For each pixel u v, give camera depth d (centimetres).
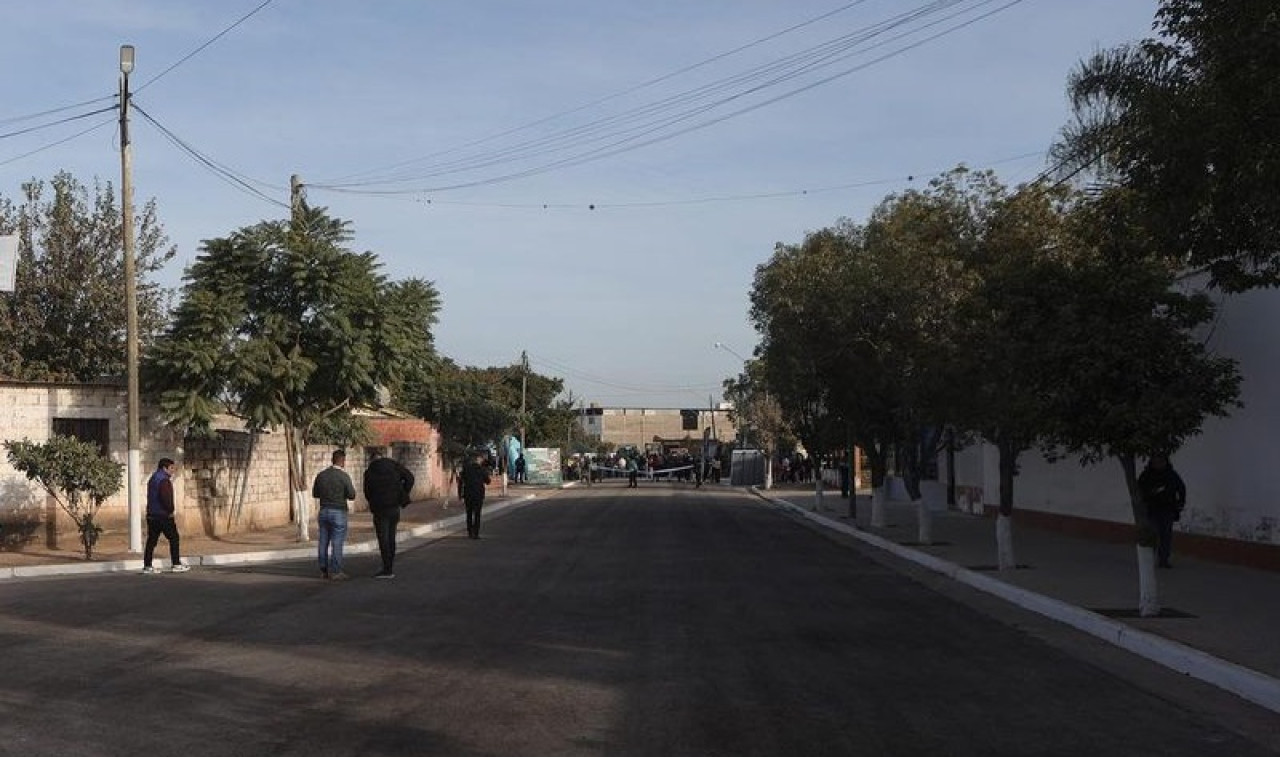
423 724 810
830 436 3234
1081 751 751
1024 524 2834
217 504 2666
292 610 1409
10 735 779
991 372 1686
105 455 2377
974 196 1859
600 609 1407
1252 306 1745
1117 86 1226
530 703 877
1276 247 942
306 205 2591
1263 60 848
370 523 3078
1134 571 1739
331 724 810
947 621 1328
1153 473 1764
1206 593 1460
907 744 762
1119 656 1104
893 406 2433
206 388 2369
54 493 2156
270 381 2400
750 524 3130
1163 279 1287
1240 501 1797
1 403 2259
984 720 832
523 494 5062
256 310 2459
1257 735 798
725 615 1359
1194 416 1236
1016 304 1322
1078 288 1304
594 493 5428
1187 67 955
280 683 955
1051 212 1728
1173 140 918
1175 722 834
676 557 2125
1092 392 1275
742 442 7738
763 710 856
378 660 1061
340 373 2439
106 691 923
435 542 2533
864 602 1498
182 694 912
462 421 4319
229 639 1184
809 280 2388
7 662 1053
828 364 2486
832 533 2830
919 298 1989
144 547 2116
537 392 8638
